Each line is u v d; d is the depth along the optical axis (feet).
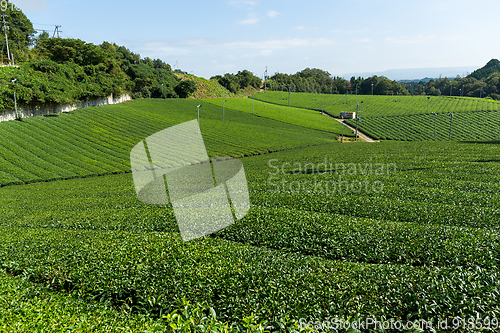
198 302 31.32
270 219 57.88
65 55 348.38
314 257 44.11
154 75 476.95
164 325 25.99
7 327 25.07
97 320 28.19
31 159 175.52
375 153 175.52
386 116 442.91
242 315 29.45
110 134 233.96
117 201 86.43
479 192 77.36
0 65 250.78
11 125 205.26
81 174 167.73
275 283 33.83
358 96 629.51
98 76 330.75
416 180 92.12
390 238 48.98
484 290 30.48
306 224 55.72
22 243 51.31
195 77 603.67
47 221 69.82
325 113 484.74
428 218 59.26
